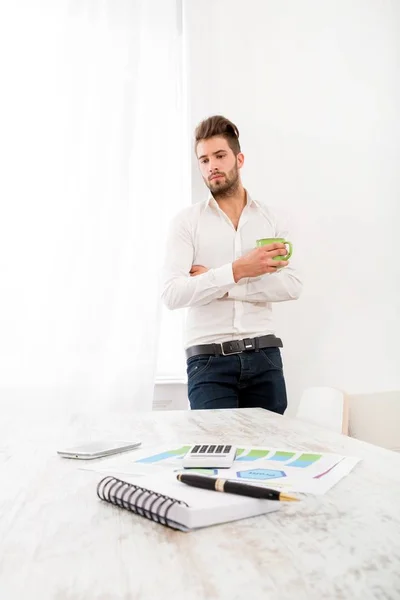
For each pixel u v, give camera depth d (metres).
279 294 1.98
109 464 0.85
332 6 2.70
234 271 1.81
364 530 0.56
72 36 2.34
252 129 2.57
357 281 2.66
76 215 2.30
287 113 2.62
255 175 2.57
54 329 2.26
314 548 0.52
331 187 2.65
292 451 0.90
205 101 2.51
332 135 2.67
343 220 2.66
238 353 1.91
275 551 0.51
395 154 2.75
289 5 2.64
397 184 2.74
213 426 1.19
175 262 1.98
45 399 2.24
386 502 0.64
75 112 2.32
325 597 0.42
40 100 2.32
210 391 1.89
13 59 2.31
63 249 2.29
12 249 2.26
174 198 2.52
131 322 2.33
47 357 2.25
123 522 0.60
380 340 2.67
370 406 1.66
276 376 1.96
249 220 2.06
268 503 0.62
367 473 0.76
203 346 1.92
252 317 1.98
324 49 2.68
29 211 2.28
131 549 0.53
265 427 1.17
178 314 2.50
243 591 0.44
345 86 2.70
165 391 2.45
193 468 0.79
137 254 2.35
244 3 2.58
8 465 0.87
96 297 2.30
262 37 2.60
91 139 2.33
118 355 2.32
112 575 0.47
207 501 0.60
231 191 2.04
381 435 1.65
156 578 0.46
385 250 2.71
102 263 2.31
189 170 2.47
